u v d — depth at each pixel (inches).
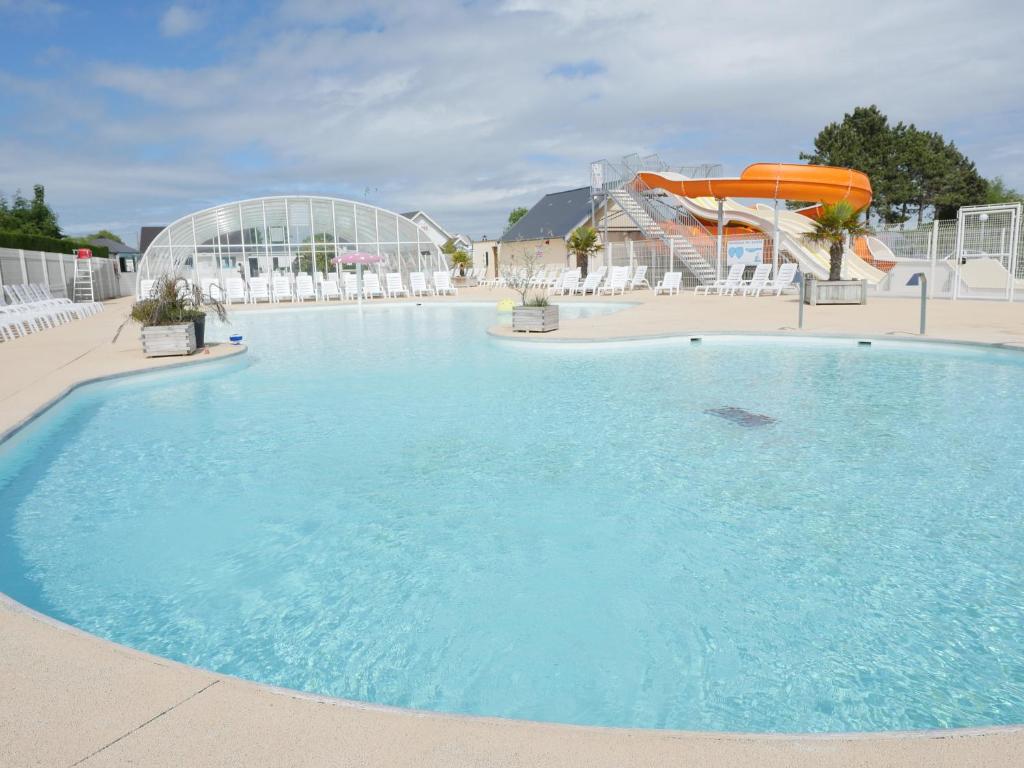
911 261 863.1
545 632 124.6
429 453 235.8
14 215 1903.3
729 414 283.6
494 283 1439.5
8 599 117.9
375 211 1138.0
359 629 126.9
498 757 75.2
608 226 1400.1
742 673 111.3
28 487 209.8
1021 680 108.7
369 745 77.6
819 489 195.5
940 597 135.1
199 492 201.9
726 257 1021.8
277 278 1030.4
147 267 1034.7
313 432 267.1
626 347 470.6
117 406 321.7
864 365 388.5
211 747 77.5
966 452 227.1
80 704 86.3
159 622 130.9
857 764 73.7
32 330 602.5
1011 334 439.5
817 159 2081.7
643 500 189.0
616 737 78.8
